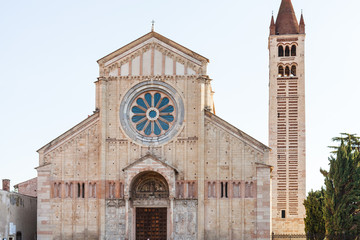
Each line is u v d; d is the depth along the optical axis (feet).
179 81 247.70
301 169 317.01
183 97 246.27
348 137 306.14
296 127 319.88
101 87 249.14
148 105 249.75
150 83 249.34
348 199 233.35
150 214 243.81
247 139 237.25
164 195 242.17
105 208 241.14
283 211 316.60
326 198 239.91
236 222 233.55
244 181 235.20
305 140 318.04
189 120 244.42
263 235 229.86
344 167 239.30
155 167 235.81
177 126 244.42
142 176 244.22
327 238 233.14
